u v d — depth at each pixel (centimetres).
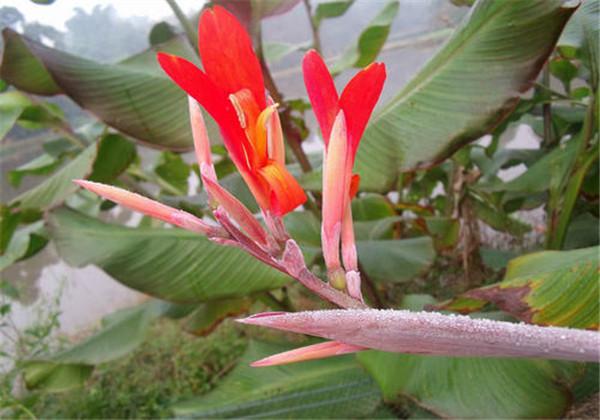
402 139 38
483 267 75
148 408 72
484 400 39
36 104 60
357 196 74
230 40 14
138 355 85
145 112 47
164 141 47
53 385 63
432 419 47
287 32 103
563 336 12
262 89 15
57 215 52
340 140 14
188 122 47
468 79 37
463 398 40
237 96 14
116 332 65
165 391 76
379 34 59
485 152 68
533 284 32
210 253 48
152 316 67
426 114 38
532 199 68
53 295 107
